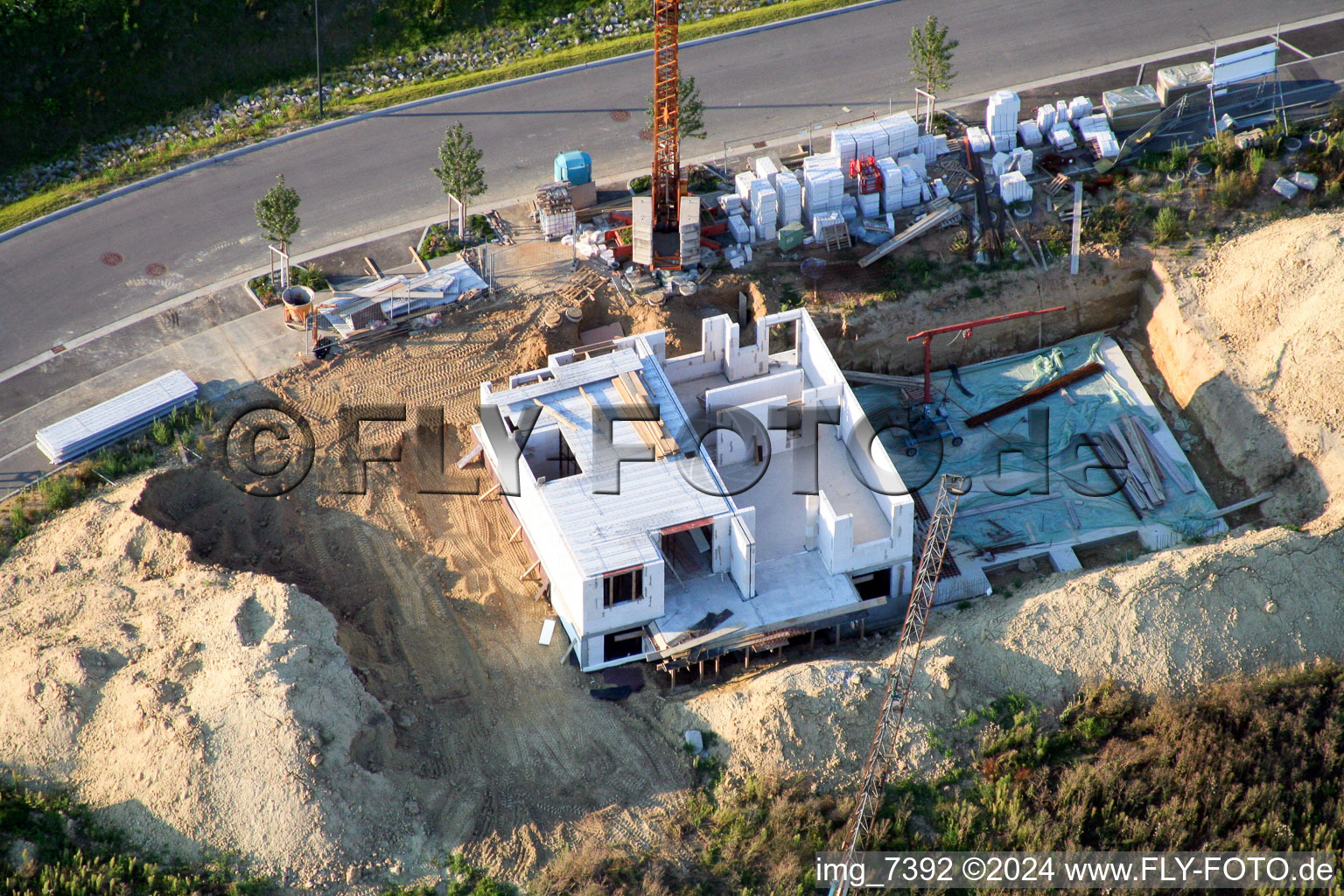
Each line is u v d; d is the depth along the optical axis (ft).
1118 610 160.15
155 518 172.55
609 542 159.22
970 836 146.20
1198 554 164.76
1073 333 207.00
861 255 205.26
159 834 142.82
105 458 179.52
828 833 146.61
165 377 187.42
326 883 141.49
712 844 146.82
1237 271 197.57
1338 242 190.70
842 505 176.35
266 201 195.72
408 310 198.80
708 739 156.35
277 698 146.92
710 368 189.06
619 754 156.04
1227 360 189.88
